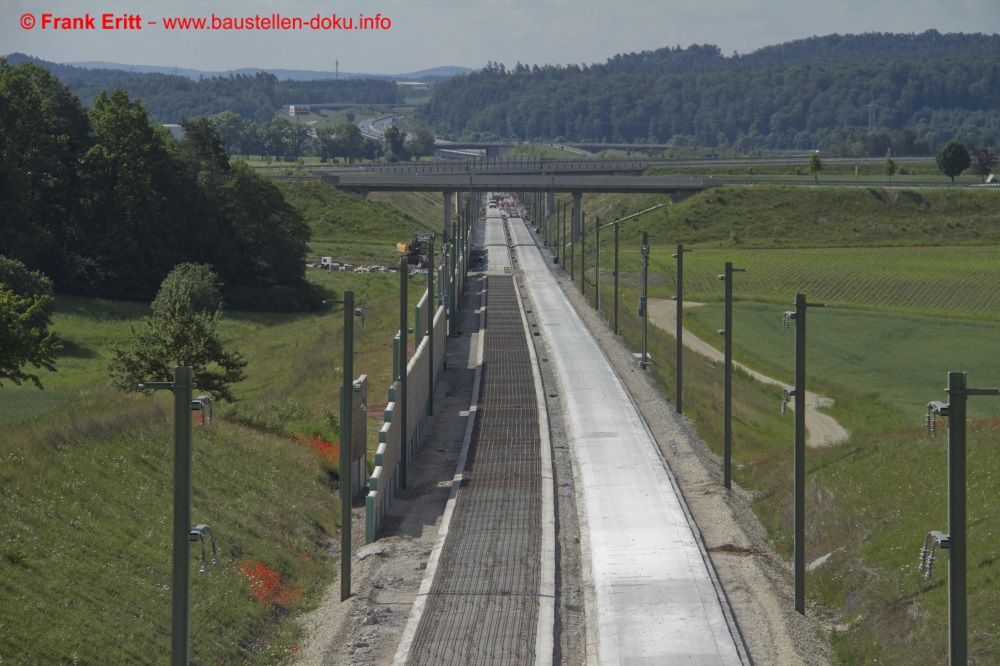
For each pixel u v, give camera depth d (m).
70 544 39.41
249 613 38.56
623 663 35.25
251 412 68.75
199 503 46.22
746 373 111.69
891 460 54.09
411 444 62.72
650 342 115.25
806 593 42.78
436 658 35.31
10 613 33.19
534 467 60.19
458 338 111.06
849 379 109.88
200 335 71.00
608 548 46.62
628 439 66.88
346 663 35.47
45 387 90.06
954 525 27.41
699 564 44.50
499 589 41.47
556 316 128.25
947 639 34.91
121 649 34.25
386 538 49.06
